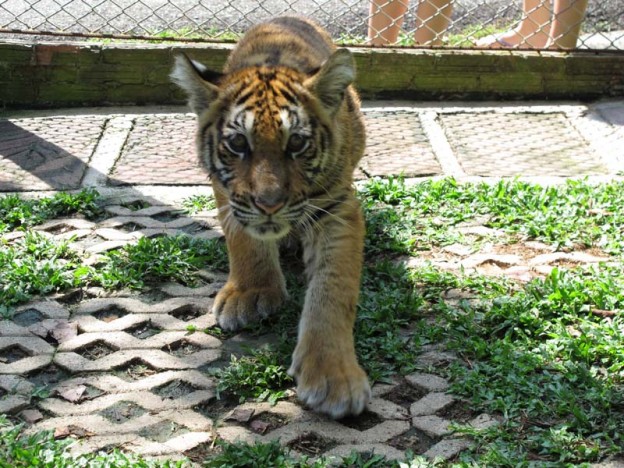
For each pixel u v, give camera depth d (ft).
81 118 12.35
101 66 12.59
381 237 10.39
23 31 12.71
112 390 8.91
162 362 9.14
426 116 12.42
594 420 8.60
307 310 9.02
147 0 16.53
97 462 8.29
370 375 8.98
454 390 8.83
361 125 9.86
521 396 8.77
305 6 16.07
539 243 10.32
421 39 13.38
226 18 15.57
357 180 11.27
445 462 8.39
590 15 15.69
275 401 8.83
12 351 9.24
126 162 11.56
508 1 16.48
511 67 12.78
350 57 9.11
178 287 9.87
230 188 9.11
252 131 8.97
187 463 8.39
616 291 9.55
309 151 9.04
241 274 9.57
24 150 11.71
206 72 9.39
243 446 8.43
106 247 10.29
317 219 9.10
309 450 8.51
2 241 10.28
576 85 12.84
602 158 11.66
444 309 9.50
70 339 9.32
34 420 8.66
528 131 12.17
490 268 10.05
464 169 11.47
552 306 9.44
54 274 9.82
